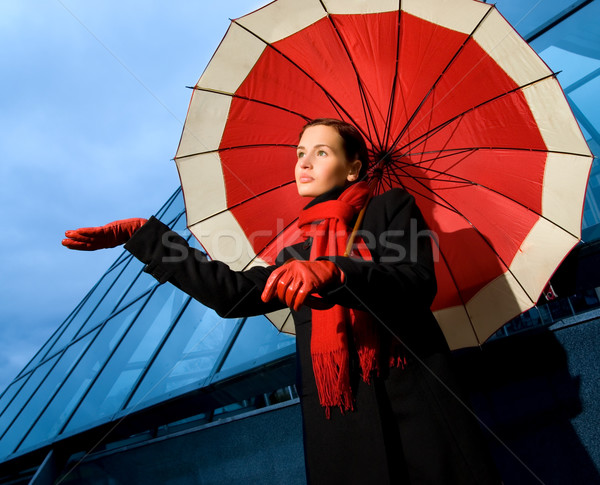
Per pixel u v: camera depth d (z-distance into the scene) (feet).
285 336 11.21
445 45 5.56
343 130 4.78
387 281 3.17
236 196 6.37
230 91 6.15
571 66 12.26
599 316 6.59
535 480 6.56
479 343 6.48
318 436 3.61
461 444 3.52
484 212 6.25
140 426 14.57
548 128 5.50
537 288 6.01
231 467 9.41
